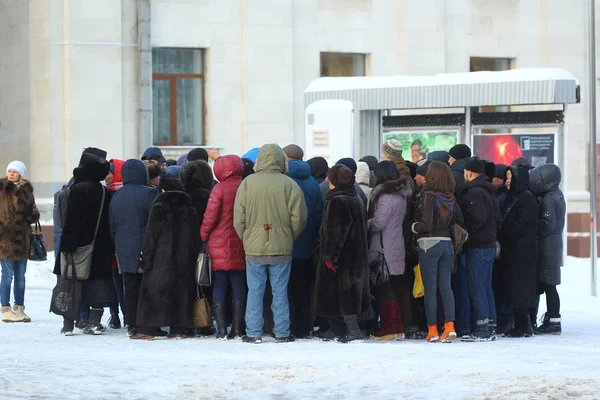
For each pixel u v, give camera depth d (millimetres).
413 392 10539
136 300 16312
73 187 16250
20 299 18875
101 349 14602
